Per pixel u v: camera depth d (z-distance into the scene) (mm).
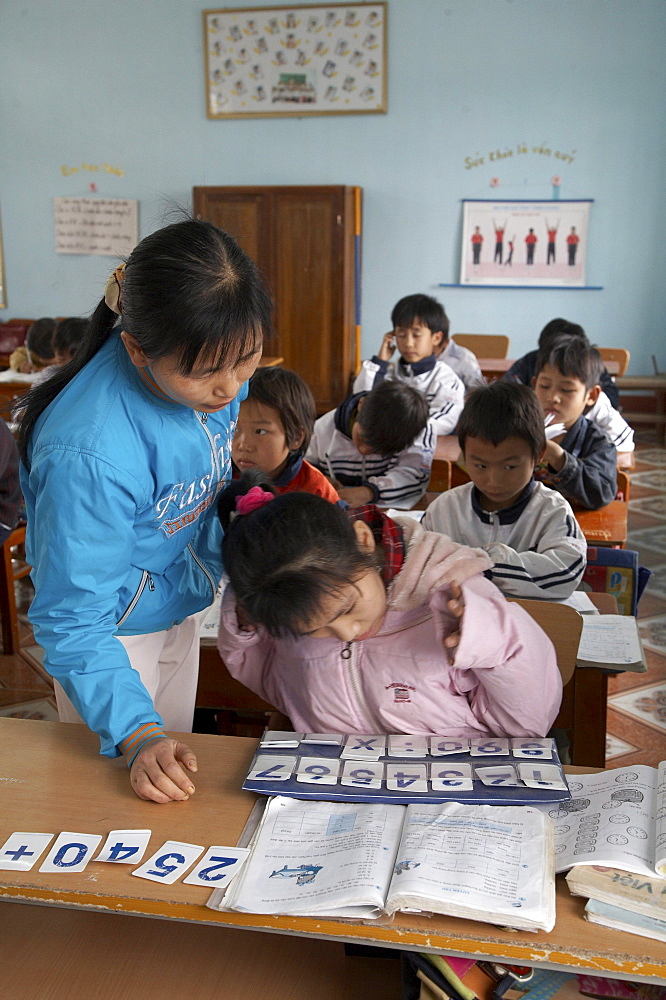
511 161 6348
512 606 1180
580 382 2553
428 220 6539
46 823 963
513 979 861
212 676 1714
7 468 2326
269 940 1089
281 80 6473
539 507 1918
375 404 2658
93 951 1076
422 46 6266
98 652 1039
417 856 864
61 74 6770
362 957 1058
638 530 4328
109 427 1010
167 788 990
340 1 6250
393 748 1074
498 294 6555
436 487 2732
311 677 1219
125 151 6824
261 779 1007
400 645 1184
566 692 1572
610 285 6406
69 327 3754
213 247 918
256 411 1868
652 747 2396
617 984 889
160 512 1145
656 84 6055
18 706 2627
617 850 866
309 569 969
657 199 6223
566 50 6113
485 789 967
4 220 7117
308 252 6238
